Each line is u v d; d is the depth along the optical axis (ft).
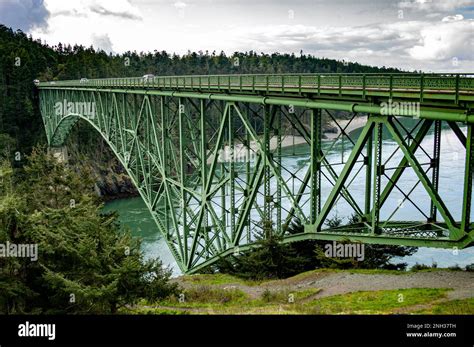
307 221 80.43
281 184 85.71
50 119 296.92
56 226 63.93
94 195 122.21
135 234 206.90
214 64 505.66
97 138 329.52
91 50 493.77
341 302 76.54
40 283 57.98
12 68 324.80
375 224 67.77
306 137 82.79
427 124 63.72
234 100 96.27
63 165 122.93
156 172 168.66
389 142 301.02
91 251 57.72
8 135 294.87
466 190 56.29
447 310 63.87
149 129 139.95
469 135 55.16
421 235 69.10
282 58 564.30
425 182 60.80
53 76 396.16
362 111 67.21
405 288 80.59
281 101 82.99
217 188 105.50
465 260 137.80
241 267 109.29
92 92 196.54
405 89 61.57
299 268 104.27
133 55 492.13
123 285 60.29
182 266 123.85
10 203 57.16
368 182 71.97
